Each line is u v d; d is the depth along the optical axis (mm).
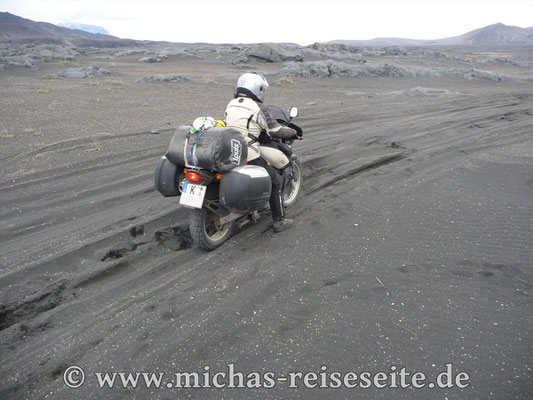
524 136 9844
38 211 6297
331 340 3318
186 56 42375
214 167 4406
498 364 2980
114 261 4824
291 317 3617
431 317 3510
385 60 42969
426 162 7957
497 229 4980
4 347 3564
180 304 3928
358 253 4613
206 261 4734
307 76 27031
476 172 7094
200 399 2867
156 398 2902
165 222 5809
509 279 3967
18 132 10398
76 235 5473
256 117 4922
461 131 10961
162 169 4812
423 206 5770
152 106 14406
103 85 19500
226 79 23781
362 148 9328
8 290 4320
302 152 9117
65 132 10500
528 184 6391
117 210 6262
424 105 16656
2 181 7398
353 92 20750
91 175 7738
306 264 4457
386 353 3156
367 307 3682
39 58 34250
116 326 3697
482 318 3461
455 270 4172
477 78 30422
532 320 3395
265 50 36562
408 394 2795
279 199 5207
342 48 48281
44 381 3152
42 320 3875
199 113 13242
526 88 26188
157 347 3381
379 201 6051
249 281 4219
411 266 4293
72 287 4410
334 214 5703
